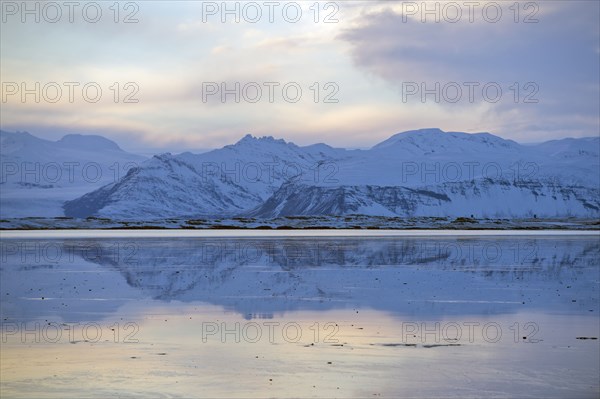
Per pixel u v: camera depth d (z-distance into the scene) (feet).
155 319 86.58
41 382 57.11
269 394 53.72
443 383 56.29
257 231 488.44
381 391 54.24
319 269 156.35
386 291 115.24
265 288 119.75
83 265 166.71
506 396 52.90
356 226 644.27
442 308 95.55
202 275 142.61
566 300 103.60
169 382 57.00
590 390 54.29
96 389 55.11
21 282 128.26
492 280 132.57
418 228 621.72
